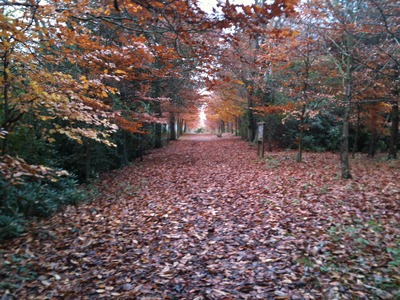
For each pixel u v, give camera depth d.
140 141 14.79
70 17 4.55
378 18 5.87
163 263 4.16
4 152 5.62
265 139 18.17
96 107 6.31
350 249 4.05
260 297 3.21
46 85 5.09
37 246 4.91
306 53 10.03
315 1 7.55
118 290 3.54
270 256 4.11
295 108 11.56
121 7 4.00
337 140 15.52
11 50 4.71
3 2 3.60
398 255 3.71
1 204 5.57
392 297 2.98
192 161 13.97
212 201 6.94
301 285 3.39
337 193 6.80
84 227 5.78
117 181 10.16
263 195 7.13
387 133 15.24
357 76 8.68
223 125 47.12
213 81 4.37
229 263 4.03
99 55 5.20
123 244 4.88
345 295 3.11
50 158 8.79
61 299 3.40
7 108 5.40
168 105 16.84
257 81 12.59
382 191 6.73
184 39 3.51
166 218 6.00
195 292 3.41
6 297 3.38
